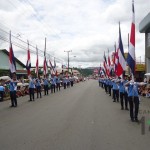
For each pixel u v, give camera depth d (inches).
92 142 340.8
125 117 539.5
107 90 1309.1
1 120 522.0
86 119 516.1
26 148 315.6
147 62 1665.8
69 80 2117.4
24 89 1214.3
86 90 1552.7
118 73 677.9
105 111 629.9
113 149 308.3
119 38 681.0
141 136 373.7
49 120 507.5
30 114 592.7
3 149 313.6
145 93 1083.3
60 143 336.2
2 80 1146.7
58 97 1047.0
